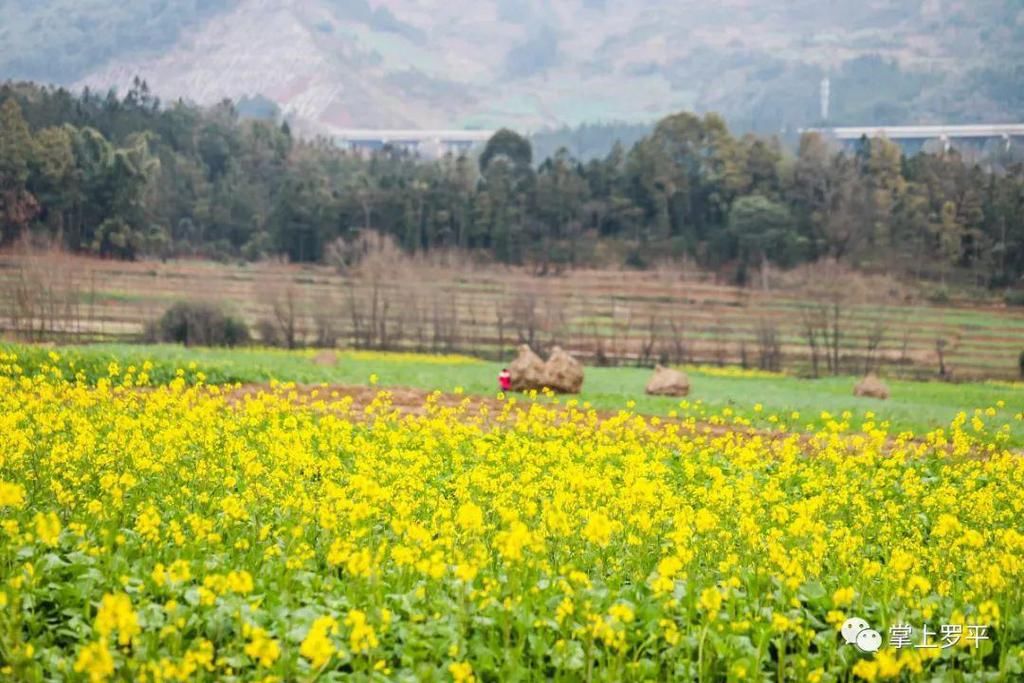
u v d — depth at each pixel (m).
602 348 106.25
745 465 23.42
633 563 14.55
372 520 15.52
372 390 40.97
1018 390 68.81
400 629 12.02
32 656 10.95
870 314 127.12
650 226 159.62
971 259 148.38
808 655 12.02
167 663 10.23
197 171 163.75
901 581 13.70
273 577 13.12
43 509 15.93
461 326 115.56
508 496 17.44
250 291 125.62
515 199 157.62
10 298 98.44
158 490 17.53
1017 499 20.97
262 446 22.14
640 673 11.66
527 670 11.69
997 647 13.11
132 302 115.06
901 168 169.50
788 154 183.12
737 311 127.31
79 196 135.62
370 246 141.12
